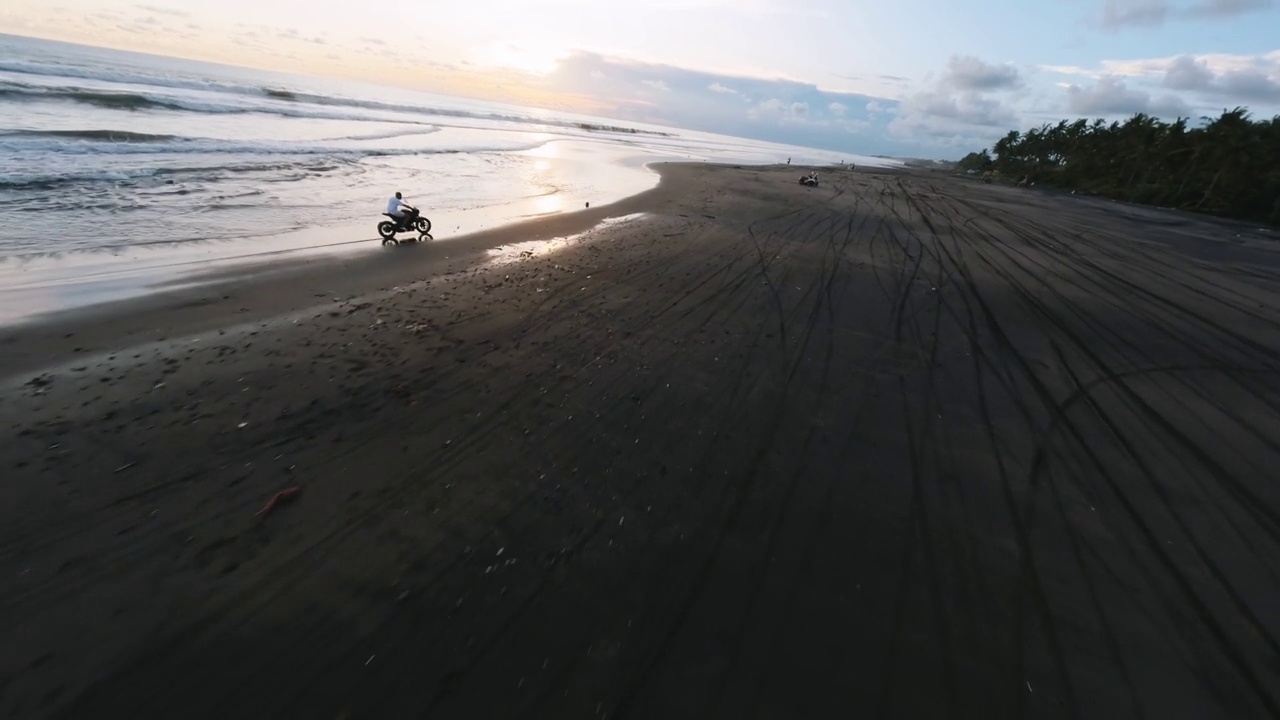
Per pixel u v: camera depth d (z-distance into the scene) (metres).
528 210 15.12
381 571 3.02
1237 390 6.36
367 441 4.22
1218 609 3.11
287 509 3.45
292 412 4.54
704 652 2.64
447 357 5.78
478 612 2.79
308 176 16.48
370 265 8.93
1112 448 4.82
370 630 2.67
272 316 6.59
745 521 3.60
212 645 2.55
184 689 2.35
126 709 2.26
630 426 4.69
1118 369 6.70
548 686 2.44
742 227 14.48
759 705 2.41
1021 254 13.91
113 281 7.32
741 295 8.55
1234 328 8.91
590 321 7.10
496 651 2.59
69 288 6.93
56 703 2.26
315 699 2.34
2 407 4.30
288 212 12.21
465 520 3.45
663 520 3.57
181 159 16.17
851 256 11.90
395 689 2.39
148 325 6.07
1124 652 2.79
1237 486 4.37
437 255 9.83
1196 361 7.20
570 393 5.19
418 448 4.18
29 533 3.11
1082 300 9.77
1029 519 3.80
